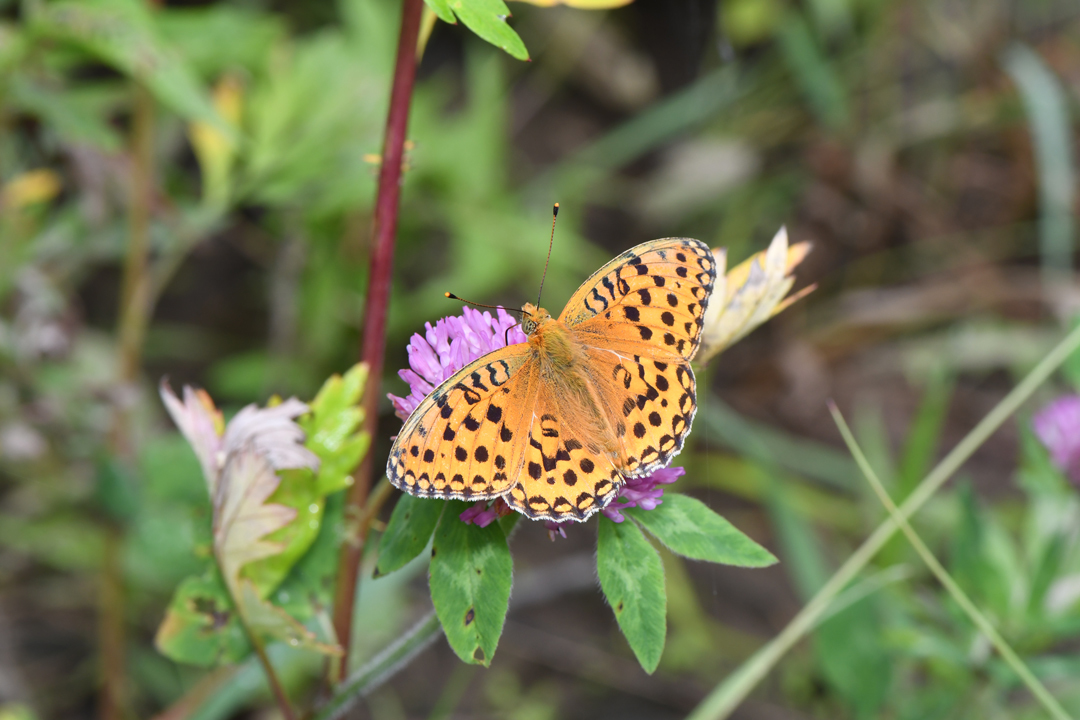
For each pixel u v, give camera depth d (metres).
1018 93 0.92
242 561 0.51
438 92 0.93
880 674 0.61
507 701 0.71
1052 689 0.62
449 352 0.52
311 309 0.75
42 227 0.63
